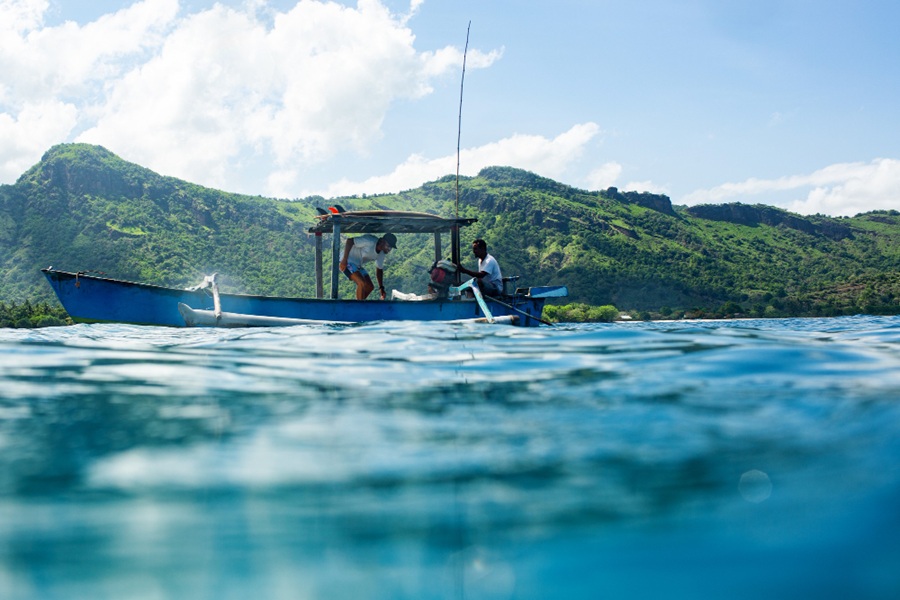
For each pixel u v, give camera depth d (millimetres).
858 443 2275
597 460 2211
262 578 1442
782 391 3303
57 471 2145
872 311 109062
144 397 3398
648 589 1370
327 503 1858
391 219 14109
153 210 172500
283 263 159750
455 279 13766
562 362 4707
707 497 1847
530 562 1514
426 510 1801
